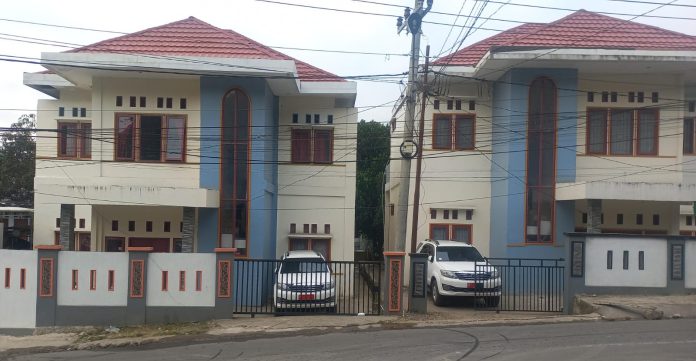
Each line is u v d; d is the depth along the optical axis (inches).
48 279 585.6
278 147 914.1
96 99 811.4
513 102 850.8
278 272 658.2
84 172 890.7
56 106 927.7
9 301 584.4
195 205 758.5
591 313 577.0
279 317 597.3
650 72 865.5
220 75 788.6
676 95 875.4
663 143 875.4
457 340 458.6
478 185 920.3
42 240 941.2
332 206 914.1
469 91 926.4
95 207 843.4
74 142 921.5
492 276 689.6
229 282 593.9
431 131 924.6
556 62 816.9
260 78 798.5
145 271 589.6
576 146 860.6
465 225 919.7
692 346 416.8
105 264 590.6
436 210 920.3
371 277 695.1
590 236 626.2
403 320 565.6
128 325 583.2
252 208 799.1
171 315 589.0
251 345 471.2
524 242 841.5
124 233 848.9
